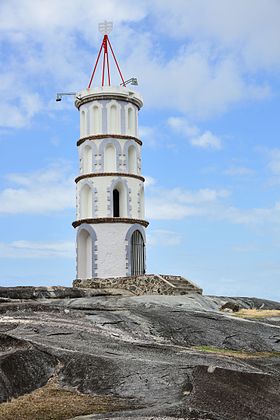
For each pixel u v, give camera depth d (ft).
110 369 59.57
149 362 61.62
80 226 154.71
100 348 68.23
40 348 64.80
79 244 155.22
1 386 53.72
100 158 155.94
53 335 74.08
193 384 54.54
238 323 95.91
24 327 77.87
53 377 59.62
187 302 113.80
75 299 111.04
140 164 161.99
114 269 150.92
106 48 165.68
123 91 158.20
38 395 54.65
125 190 155.74
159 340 81.61
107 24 166.91
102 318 89.04
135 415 47.57
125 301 108.99
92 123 158.61
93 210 154.30
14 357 58.70
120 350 68.13
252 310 117.19
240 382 55.93
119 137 156.76
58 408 50.72
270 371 66.90
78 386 57.26
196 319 94.79
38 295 115.14
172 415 47.60
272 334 91.97
